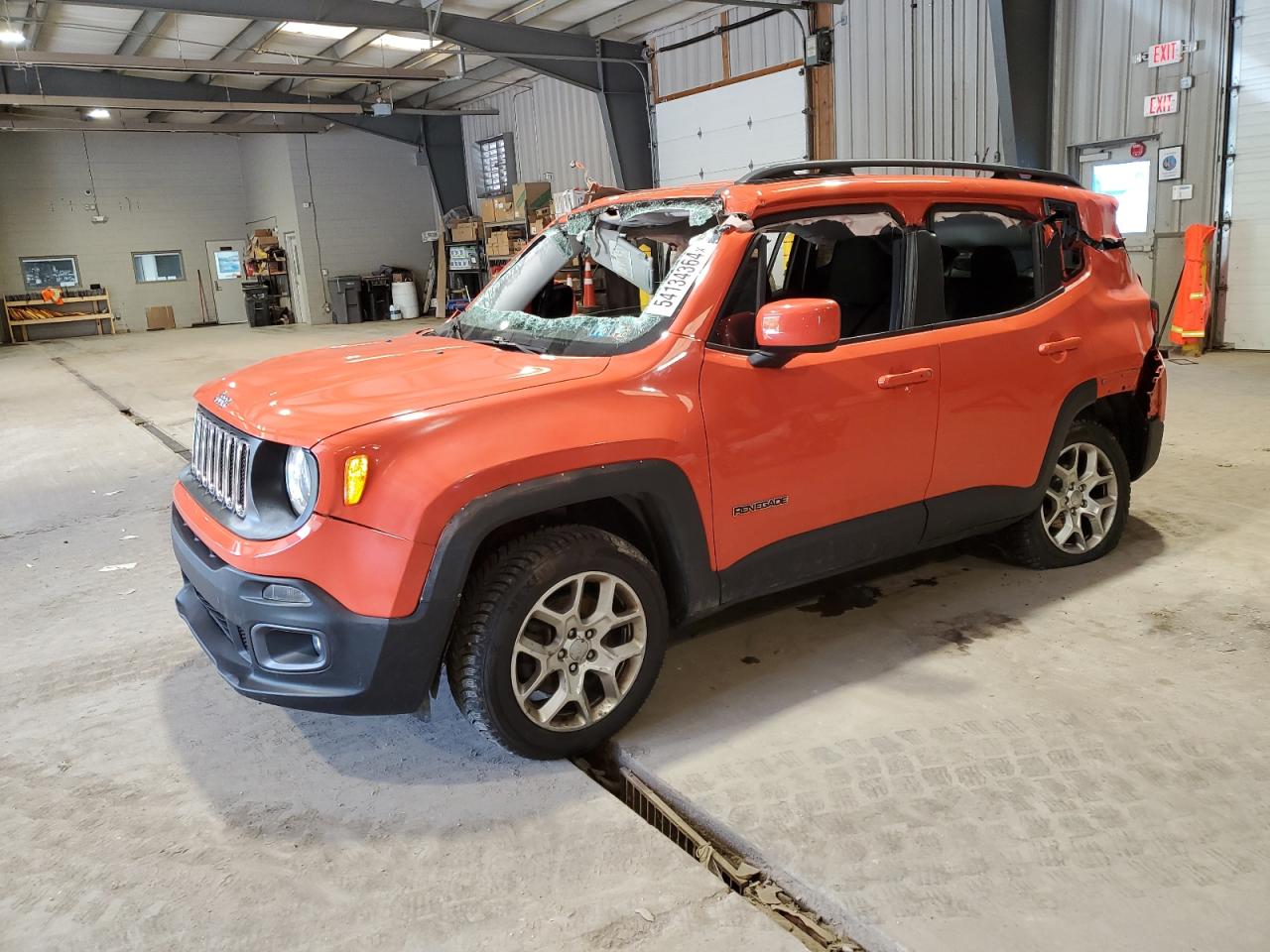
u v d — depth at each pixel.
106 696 3.17
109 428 8.70
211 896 2.11
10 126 19.86
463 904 2.03
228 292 25.78
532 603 2.42
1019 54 9.98
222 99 19.33
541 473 2.37
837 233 3.33
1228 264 9.85
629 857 2.17
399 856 2.22
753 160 14.65
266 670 2.40
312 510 2.27
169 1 11.06
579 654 2.56
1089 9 10.27
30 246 23.30
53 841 2.35
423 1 13.27
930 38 11.70
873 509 3.08
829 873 2.06
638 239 3.28
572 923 1.95
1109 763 2.44
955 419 3.19
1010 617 3.41
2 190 22.83
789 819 2.27
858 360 2.94
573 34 15.50
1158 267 10.17
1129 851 2.09
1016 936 1.85
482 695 2.41
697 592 2.74
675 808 2.42
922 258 3.14
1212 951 1.79
